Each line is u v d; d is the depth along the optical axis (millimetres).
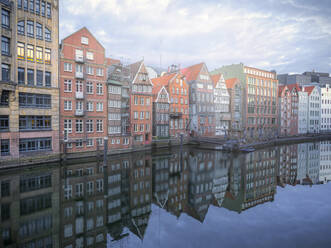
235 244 12062
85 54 35312
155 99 49031
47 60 31125
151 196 19859
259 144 55438
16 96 27906
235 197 20500
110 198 18625
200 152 43781
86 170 27094
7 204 16656
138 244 12109
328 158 41250
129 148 41875
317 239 12594
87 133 35688
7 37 26922
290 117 79750
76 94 34031
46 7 30625
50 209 15977
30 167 28172
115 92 40188
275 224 14727
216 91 61312
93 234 13039
